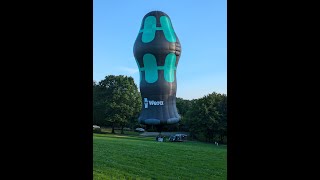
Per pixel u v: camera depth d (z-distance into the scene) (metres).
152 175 12.91
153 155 15.39
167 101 19.81
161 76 19.50
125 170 13.36
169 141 21.73
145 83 19.66
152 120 19.62
